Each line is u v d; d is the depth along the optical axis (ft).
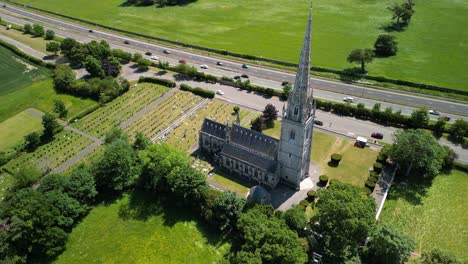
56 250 376.07
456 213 419.95
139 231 404.16
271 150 440.86
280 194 444.14
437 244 385.91
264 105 620.90
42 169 487.20
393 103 622.13
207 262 371.15
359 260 341.62
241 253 335.67
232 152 463.42
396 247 335.47
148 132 561.84
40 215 372.58
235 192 422.82
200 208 410.31
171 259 375.66
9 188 464.65
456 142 528.22
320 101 609.83
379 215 416.87
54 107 625.00
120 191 451.94
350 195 349.41
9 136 560.20
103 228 408.26
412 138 444.96
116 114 607.37
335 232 340.39
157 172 434.71
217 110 609.01
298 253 328.29
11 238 359.66
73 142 545.85
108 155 441.27
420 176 471.62
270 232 338.54
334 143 529.45
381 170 471.62
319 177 460.14
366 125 569.64
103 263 374.43
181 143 536.01
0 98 653.71
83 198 426.10
